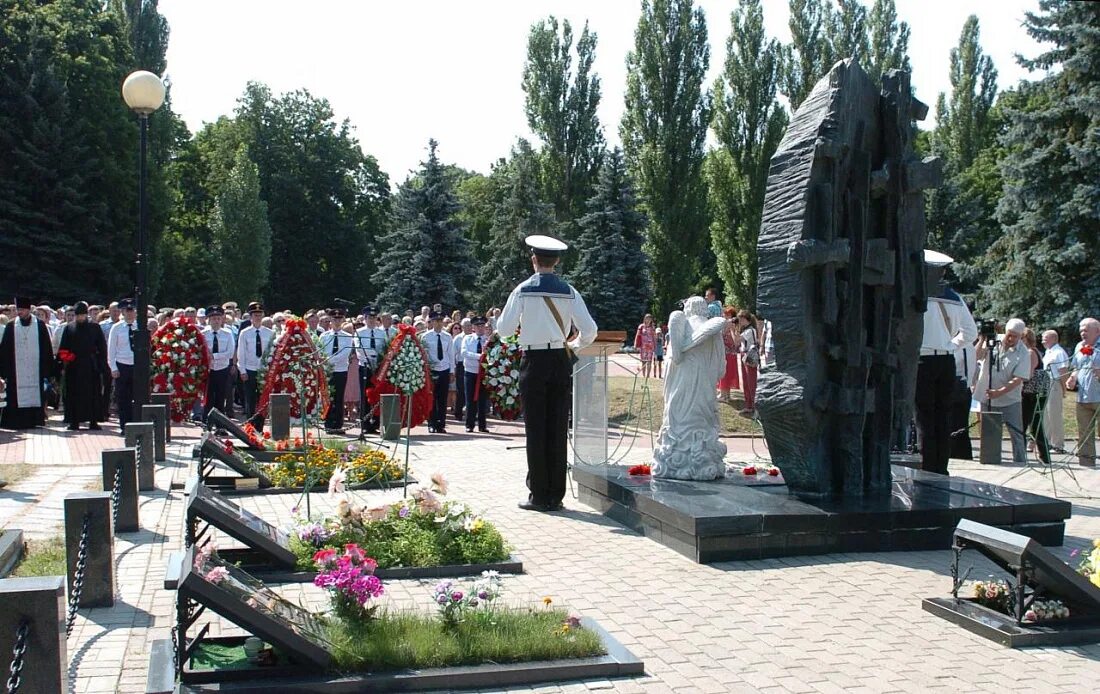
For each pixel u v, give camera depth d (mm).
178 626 5742
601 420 13258
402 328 20250
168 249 55094
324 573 6582
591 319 12133
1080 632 6996
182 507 11898
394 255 43219
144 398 16422
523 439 20078
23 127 41406
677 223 47406
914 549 9891
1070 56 32469
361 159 72562
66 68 42750
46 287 40906
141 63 53969
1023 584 7102
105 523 7707
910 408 11438
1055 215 32719
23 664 4648
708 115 47688
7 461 16000
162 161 51500
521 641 6316
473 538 9219
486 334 22016
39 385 20719
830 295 10305
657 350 34188
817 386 10602
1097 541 8109
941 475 12312
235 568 6527
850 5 47656
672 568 9086
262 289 66938
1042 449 16953
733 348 23328
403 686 5855
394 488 13656
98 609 7645
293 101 70125
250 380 20875
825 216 10266
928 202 42812
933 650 6793
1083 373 16703
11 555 8648
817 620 7465
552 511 11977
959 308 14078
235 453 13734
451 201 43688
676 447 11844
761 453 18078
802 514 9594
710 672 6297
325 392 19656
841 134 10352
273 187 68188
